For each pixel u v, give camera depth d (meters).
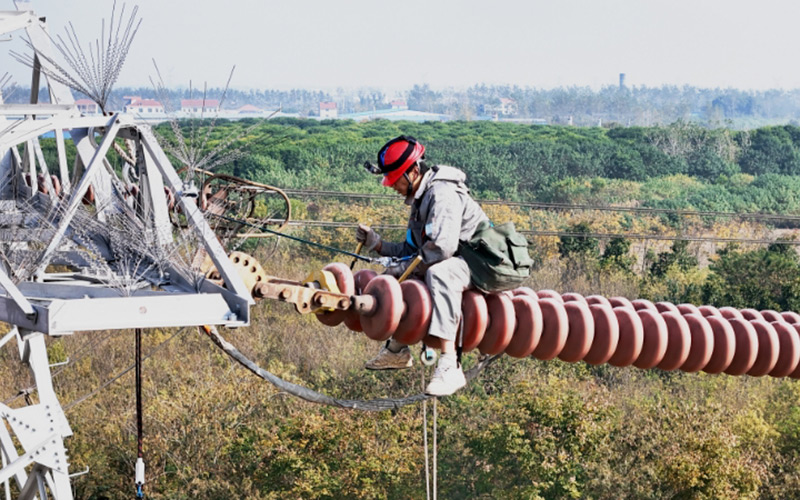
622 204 64.38
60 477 7.69
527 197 66.38
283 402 27.47
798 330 8.89
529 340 6.50
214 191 7.19
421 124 93.69
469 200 6.00
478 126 94.69
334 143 61.50
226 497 24.33
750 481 26.58
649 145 82.00
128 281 5.96
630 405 30.19
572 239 44.78
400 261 6.19
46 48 7.77
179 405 25.81
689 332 7.71
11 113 7.00
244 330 31.55
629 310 7.34
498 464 26.20
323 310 6.12
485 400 28.50
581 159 76.00
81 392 27.69
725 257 43.59
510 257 5.94
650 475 26.23
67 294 6.16
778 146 84.62
